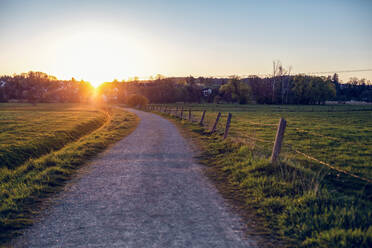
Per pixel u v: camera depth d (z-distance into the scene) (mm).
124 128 22172
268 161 7883
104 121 38000
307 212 4664
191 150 11875
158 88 137375
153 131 19578
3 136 16156
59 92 177375
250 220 4703
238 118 32562
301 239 3992
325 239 3824
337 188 6430
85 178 7512
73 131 21312
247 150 10219
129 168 8641
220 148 11648
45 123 26172
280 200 5371
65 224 4535
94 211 5113
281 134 7535
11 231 4266
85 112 52094
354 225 4148
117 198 5855
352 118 34969
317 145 13047
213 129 17000
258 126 22469
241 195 6047
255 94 130000
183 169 8492
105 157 10484
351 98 158125
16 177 7684
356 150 11711
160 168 8617
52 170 8062
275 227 4414
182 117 31094
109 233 4188
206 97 143375
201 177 7574
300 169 7125
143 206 5367
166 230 4289
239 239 4004
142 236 4078
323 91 104812
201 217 4824
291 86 117375
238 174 7566
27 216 4883
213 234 4156
